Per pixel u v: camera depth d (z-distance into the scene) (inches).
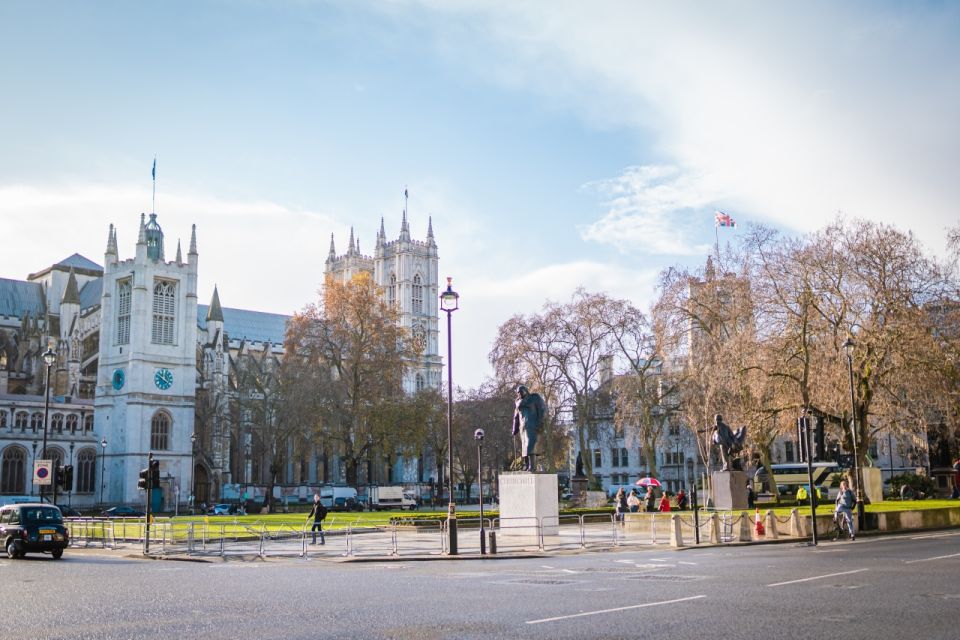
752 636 613.0
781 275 2598.4
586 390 3944.4
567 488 5871.1
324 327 4626.0
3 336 6259.8
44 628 698.2
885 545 1542.8
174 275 5738.2
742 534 1742.1
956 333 2596.0
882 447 4505.4
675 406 3693.4
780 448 5590.6
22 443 5280.5
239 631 668.1
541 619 706.8
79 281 6904.5
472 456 5807.1
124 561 1541.6
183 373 5693.9
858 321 2471.7
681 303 3105.3
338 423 4574.3
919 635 607.8
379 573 1183.6
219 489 5871.1
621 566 1212.5
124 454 5388.8
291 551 1711.4
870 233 2534.5
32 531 1606.8
